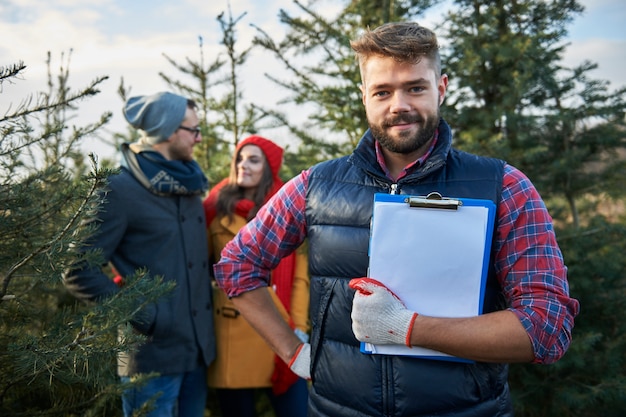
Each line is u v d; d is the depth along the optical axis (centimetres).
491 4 344
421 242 136
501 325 129
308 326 298
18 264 153
